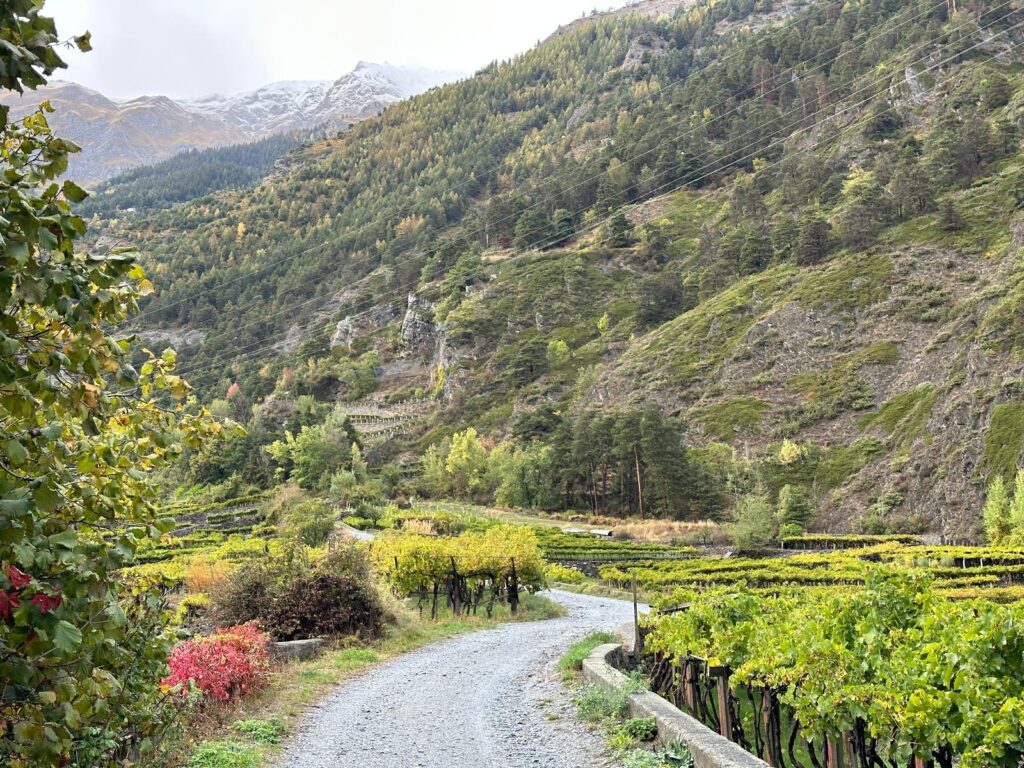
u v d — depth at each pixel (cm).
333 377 15850
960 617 866
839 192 14450
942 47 16675
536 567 2888
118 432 600
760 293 11500
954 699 676
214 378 17962
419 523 6203
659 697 1068
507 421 12138
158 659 679
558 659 1691
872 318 10169
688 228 16850
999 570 3478
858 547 6194
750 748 1104
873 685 763
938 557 4259
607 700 1123
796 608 1282
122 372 471
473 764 940
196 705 1049
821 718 819
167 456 624
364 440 12506
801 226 12419
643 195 18812
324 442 10475
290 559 2006
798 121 18262
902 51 17475
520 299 15175
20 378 405
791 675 855
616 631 1958
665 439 8412
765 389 9988
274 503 8069
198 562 3491
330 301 19762
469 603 2806
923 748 698
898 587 1019
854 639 951
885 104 16200
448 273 17338
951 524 6844
